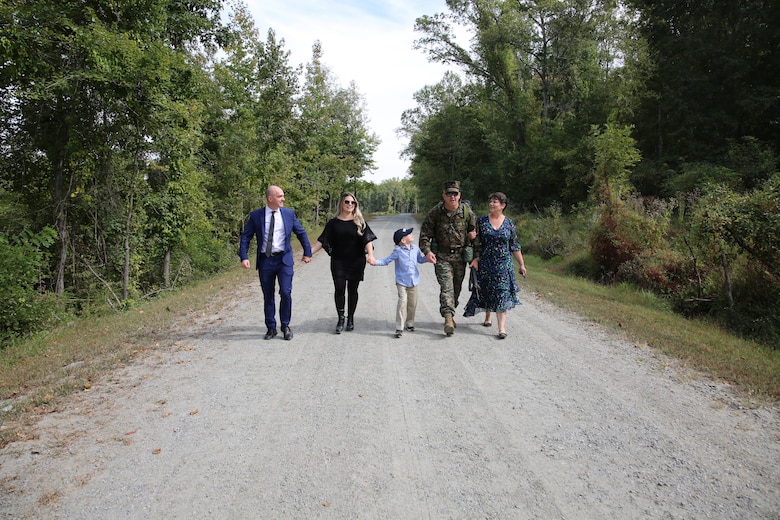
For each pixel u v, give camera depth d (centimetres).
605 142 1622
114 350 594
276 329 667
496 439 363
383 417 400
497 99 3950
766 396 444
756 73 2184
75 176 1173
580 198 2867
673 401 436
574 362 547
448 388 465
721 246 915
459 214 634
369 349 591
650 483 305
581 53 3130
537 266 1736
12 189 1175
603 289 1170
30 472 317
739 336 833
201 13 1522
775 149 2086
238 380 487
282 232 627
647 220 1284
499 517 271
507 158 3512
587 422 393
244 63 1892
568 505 282
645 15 2470
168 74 1127
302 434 370
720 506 281
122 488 298
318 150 2691
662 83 2434
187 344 617
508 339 642
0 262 897
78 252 1262
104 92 1035
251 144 1930
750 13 2072
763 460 333
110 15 1083
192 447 350
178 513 274
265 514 272
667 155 2378
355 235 655
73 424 389
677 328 732
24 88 969
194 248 1573
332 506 280
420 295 958
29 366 548
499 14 3391
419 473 316
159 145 1234
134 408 420
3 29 870
